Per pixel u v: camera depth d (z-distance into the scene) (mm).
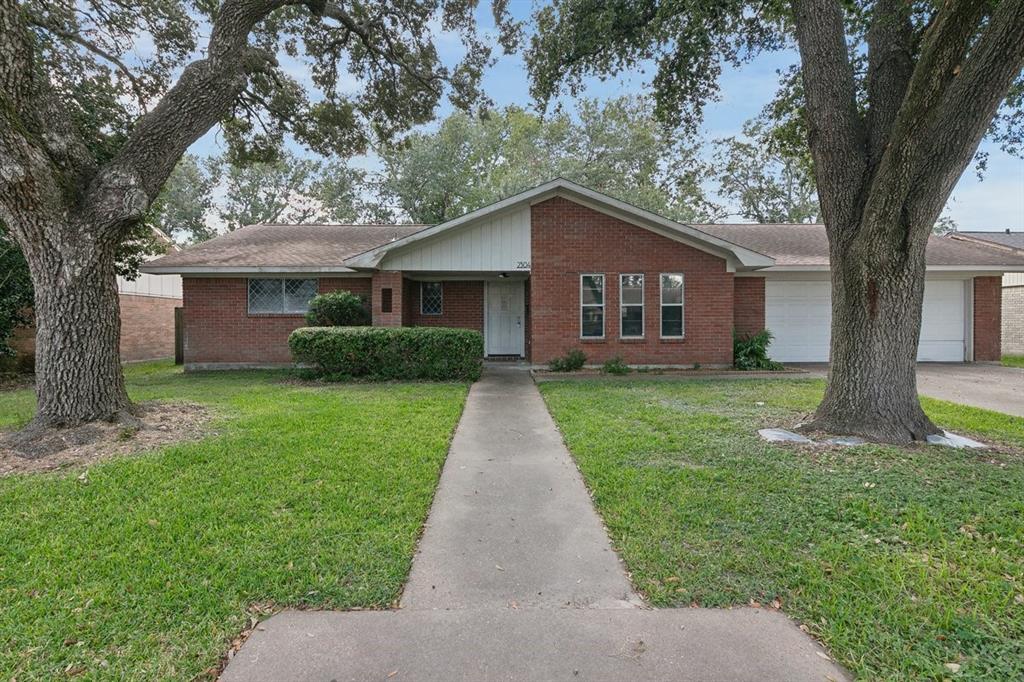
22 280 12148
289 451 5418
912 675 2268
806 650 2451
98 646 2453
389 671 2330
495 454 5656
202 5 10711
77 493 4246
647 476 4684
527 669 2344
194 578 3008
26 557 3234
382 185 31438
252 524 3699
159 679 2256
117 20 10680
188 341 13969
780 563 3193
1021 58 4773
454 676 2297
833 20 6234
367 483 4520
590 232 12727
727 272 12812
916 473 4730
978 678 2229
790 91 9391
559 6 9531
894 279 5867
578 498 4379
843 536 3525
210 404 8008
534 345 12797
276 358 14164
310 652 2447
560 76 10148
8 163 5465
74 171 6098
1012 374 12156
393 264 12641
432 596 2928
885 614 2680
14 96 5535
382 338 11039
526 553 3428
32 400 9031
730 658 2400
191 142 7055
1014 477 4598
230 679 2271
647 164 31219
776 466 4945
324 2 9969
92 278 6125
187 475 4672
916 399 6062
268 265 13461
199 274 13773
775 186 30078
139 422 6297
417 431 6293
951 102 5090
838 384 6230
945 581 2959
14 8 5422
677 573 3113
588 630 2619
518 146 31250
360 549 3373
